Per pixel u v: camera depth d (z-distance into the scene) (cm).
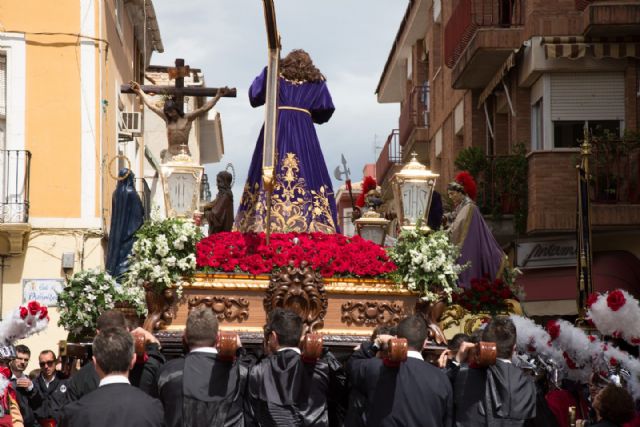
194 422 806
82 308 1204
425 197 1141
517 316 1138
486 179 2334
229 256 1020
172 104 1248
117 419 716
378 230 1392
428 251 1040
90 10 2095
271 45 1050
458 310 1248
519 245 2348
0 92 2070
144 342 857
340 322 1029
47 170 2064
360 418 855
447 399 855
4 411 1088
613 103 2262
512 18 2533
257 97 1161
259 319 1012
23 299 2020
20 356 1351
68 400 891
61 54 2084
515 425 854
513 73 2423
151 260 1002
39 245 2041
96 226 2058
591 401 1055
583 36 2192
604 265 2158
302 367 845
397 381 847
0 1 2073
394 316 1042
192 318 832
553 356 1090
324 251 1038
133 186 1269
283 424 837
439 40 3328
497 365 868
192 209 1111
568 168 2230
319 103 1167
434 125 3366
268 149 1023
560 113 2273
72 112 2077
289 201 1123
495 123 2642
